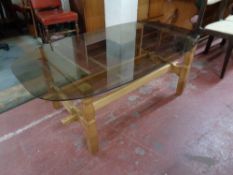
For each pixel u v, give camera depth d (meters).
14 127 1.36
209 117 1.41
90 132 1.08
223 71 1.79
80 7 2.37
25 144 1.24
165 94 1.64
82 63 1.45
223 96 1.61
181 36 1.72
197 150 1.18
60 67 1.38
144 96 1.62
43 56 1.49
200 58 2.15
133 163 1.12
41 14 2.29
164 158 1.14
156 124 1.37
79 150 1.20
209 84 1.75
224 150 1.18
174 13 2.39
